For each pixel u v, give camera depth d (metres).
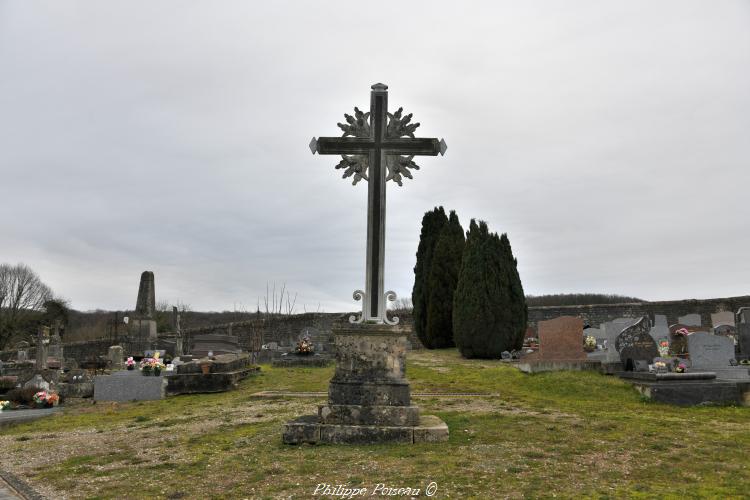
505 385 14.54
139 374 15.88
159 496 5.75
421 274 27.47
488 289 20.83
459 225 25.94
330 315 36.84
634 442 7.64
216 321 53.09
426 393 13.21
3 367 25.75
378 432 7.57
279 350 26.56
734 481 5.80
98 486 6.20
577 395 13.08
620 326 15.70
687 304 30.86
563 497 5.32
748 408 11.48
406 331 7.98
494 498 5.32
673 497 5.28
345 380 7.93
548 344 16.30
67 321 55.19
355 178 8.73
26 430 11.20
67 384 16.06
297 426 7.70
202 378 15.46
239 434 8.76
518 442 7.60
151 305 29.91
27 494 5.98
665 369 13.67
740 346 17.98
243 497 5.58
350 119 8.84
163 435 9.16
